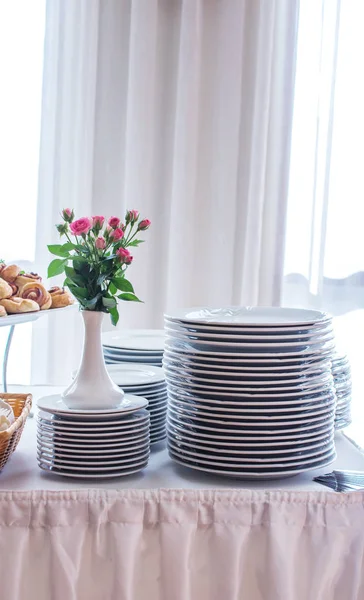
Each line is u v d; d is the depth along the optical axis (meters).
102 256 0.95
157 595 0.88
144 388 1.07
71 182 2.37
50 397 1.02
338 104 2.40
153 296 2.45
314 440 0.94
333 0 2.33
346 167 2.41
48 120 2.36
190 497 0.87
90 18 2.31
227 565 0.88
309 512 0.89
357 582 0.89
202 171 2.43
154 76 2.37
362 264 2.43
